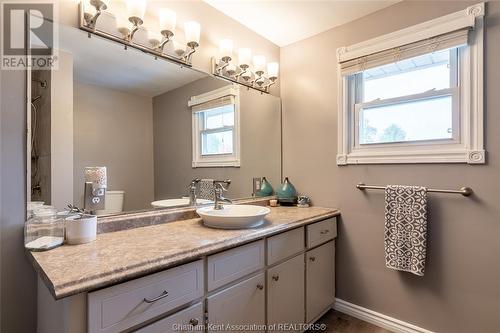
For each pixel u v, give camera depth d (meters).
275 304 1.47
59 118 1.23
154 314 0.92
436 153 1.64
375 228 1.89
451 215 1.60
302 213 1.88
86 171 1.31
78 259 0.92
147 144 1.56
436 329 1.65
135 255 0.96
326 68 2.15
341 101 2.04
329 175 2.12
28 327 1.11
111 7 1.38
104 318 0.80
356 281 1.98
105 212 1.37
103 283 0.79
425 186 1.69
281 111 2.42
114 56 1.41
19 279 1.10
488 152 1.48
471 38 1.52
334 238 2.04
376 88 1.95
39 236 1.09
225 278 1.18
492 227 1.47
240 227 1.41
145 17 1.51
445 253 1.62
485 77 1.49
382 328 1.84
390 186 1.75
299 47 2.32
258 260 1.36
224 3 1.84
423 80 1.75
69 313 0.75
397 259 1.68
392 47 1.76
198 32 1.61
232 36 2.02
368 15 1.93
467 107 1.55
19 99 1.11
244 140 2.13
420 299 1.71
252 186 2.19
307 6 1.86
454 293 1.59
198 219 1.69
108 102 1.40
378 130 1.94
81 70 1.30
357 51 1.92
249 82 2.16
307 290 1.73
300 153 2.30
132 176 1.50
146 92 1.56
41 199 1.16
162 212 1.58
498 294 1.46
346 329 1.83
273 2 1.83
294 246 1.62
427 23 1.66
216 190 1.80
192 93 1.78
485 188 1.49
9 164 1.08
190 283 1.04
